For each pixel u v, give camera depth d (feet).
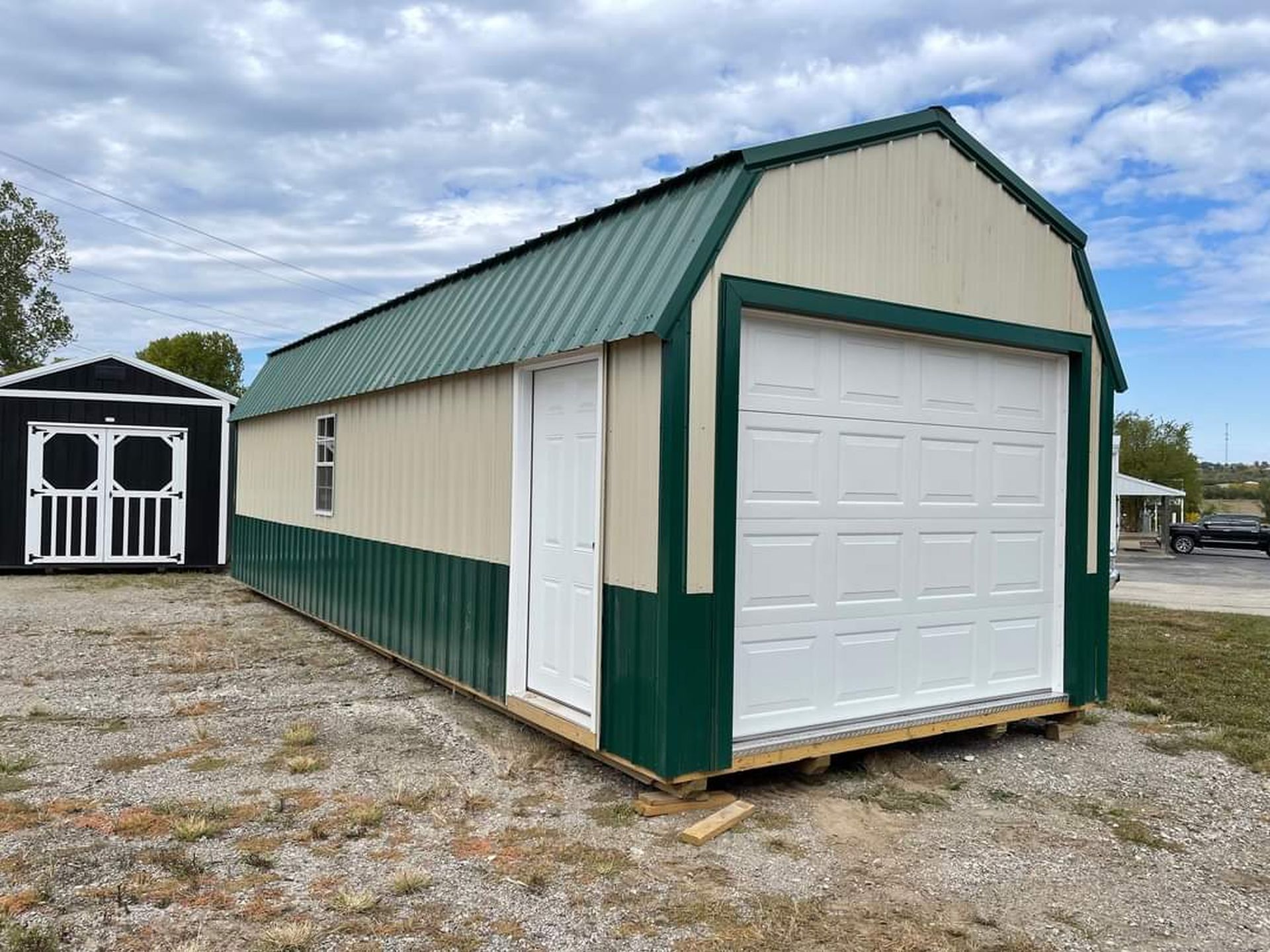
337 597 30.55
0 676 24.89
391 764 17.60
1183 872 13.65
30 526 49.42
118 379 50.88
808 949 10.93
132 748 18.45
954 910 12.12
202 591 43.39
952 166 18.97
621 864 13.15
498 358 19.51
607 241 18.15
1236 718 22.68
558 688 18.62
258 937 10.82
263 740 19.13
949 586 19.49
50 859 12.85
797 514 16.99
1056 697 20.84
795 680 17.02
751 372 16.38
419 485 24.63
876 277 17.54
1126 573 78.07
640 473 15.49
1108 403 22.03
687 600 14.94
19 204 106.52
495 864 13.08
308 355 36.60
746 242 15.65
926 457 19.07
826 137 16.67
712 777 16.12
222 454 53.01
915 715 18.34
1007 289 19.85
